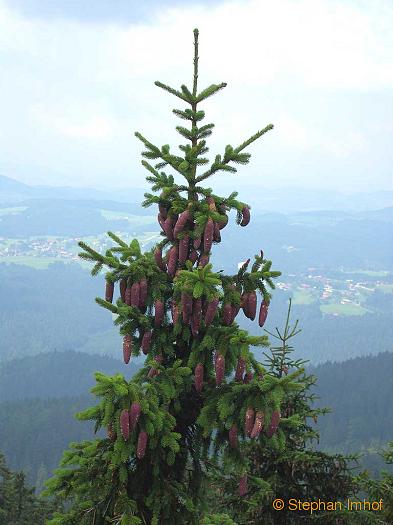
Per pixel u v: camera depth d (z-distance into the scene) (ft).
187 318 9.76
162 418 9.51
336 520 14.60
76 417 9.39
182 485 10.36
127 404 9.17
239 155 10.41
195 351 10.12
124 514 9.51
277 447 10.02
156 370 10.13
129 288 10.21
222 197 10.57
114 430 9.47
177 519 10.11
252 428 9.45
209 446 10.54
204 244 10.11
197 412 10.69
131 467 10.16
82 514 9.79
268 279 10.25
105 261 10.14
